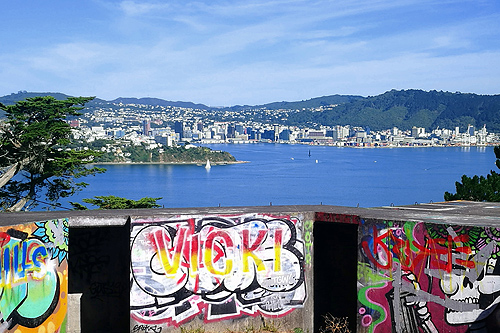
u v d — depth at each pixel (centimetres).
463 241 823
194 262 914
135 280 888
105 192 10994
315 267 1018
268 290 955
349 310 1030
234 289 935
